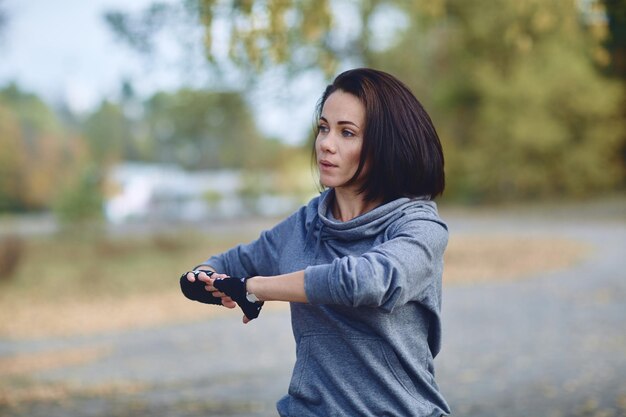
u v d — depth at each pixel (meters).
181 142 16.97
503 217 28.52
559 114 31.41
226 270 1.89
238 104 14.17
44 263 20.06
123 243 22.72
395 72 16.50
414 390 1.67
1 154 51.69
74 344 9.91
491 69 29.31
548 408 4.92
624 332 8.10
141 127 69.50
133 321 11.71
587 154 31.12
